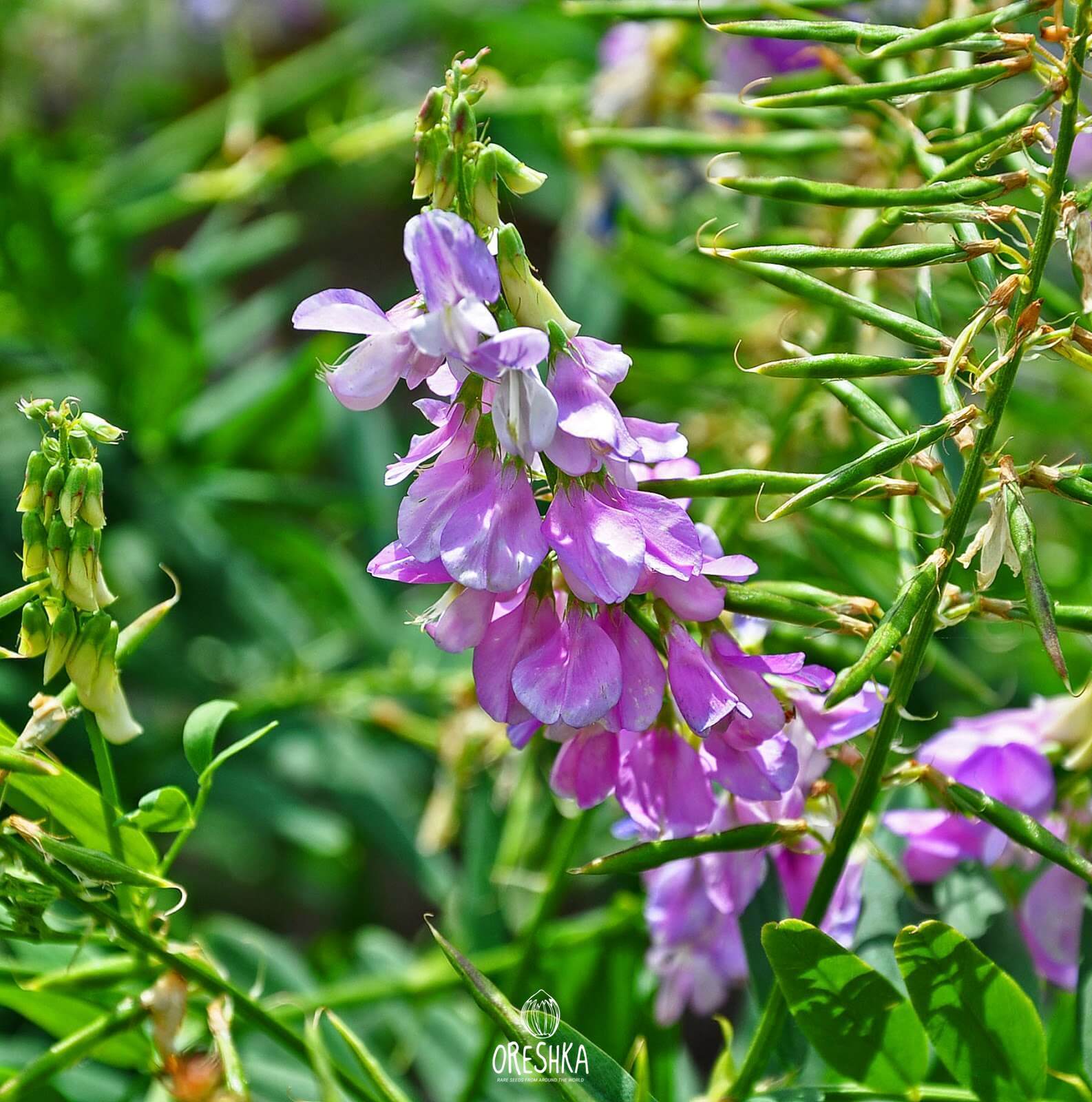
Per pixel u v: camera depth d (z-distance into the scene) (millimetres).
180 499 1029
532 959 676
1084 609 577
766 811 608
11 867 597
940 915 633
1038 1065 597
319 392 993
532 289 572
